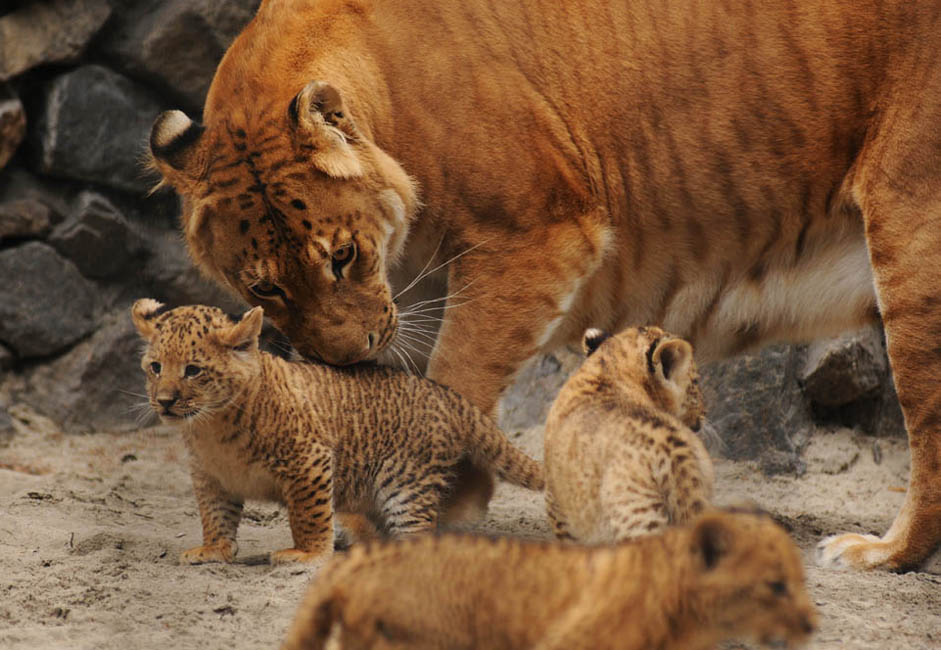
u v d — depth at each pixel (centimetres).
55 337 1565
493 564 557
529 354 1048
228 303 1666
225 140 974
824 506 1357
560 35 1056
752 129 1059
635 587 535
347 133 974
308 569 890
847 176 1060
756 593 523
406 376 1009
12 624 793
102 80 1592
